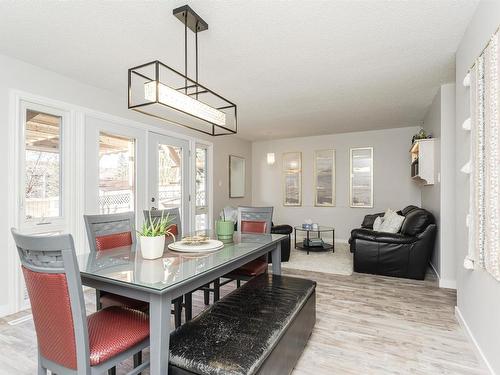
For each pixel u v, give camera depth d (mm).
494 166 1500
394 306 2848
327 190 6578
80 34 2303
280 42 2428
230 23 2137
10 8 1958
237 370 1198
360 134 6234
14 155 2682
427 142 3906
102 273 1490
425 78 3234
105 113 3559
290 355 1728
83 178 3295
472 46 2055
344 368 1846
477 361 1922
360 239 3930
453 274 3357
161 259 1785
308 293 2141
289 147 7016
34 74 2857
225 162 6312
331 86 3490
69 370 1228
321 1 1889
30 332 2305
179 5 1931
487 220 1601
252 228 3180
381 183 6035
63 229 3092
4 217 2625
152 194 4266
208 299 2930
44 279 1215
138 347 1385
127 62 2809
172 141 4707
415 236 3686
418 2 1905
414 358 1960
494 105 1493
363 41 2420
